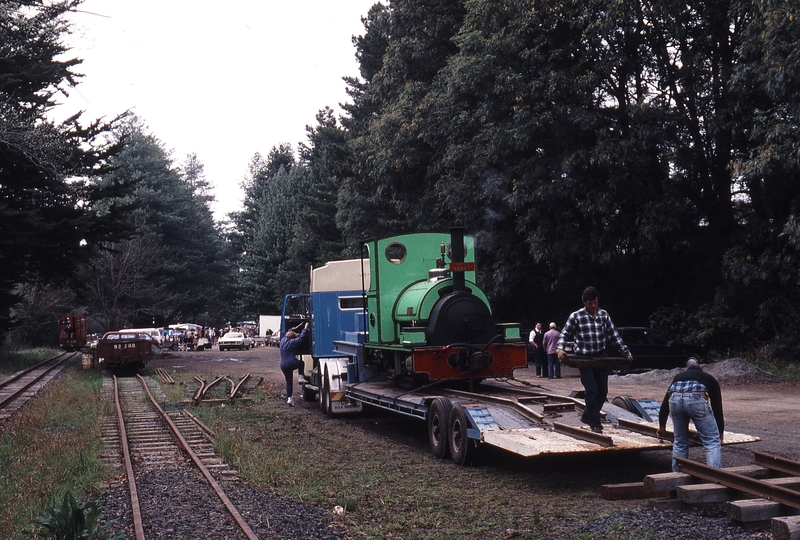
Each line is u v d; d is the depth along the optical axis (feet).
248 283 254.27
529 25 79.56
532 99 80.84
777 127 65.21
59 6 74.23
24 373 96.37
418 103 93.25
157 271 247.70
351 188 125.29
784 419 42.75
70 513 20.04
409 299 39.60
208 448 36.78
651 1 75.97
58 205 100.68
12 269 103.96
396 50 99.60
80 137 102.17
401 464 32.35
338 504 24.93
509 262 91.20
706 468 22.70
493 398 33.27
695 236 88.12
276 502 24.81
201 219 282.77
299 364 59.62
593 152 77.36
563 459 32.50
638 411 31.65
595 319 27.73
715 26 78.18
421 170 96.73
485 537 20.84
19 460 32.22
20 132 82.69
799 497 19.56
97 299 187.21
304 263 217.77
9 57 90.84
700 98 80.33
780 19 62.90
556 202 83.66
